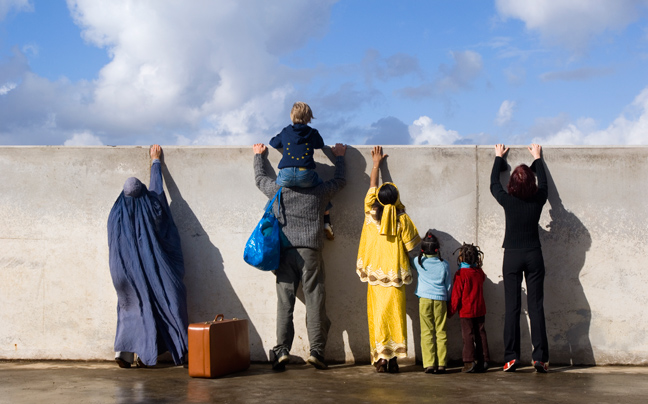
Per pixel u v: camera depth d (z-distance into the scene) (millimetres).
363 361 5383
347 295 5418
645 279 5250
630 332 5238
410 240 5047
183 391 4160
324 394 4078
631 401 3916
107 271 5527
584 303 5281
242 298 5488
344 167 5402
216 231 5539
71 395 4039
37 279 5559
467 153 5422
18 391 4172
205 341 4617
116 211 5199
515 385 4406
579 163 5328
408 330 5383
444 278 5023
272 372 4938
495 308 5332
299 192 5090
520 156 5363
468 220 5398
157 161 5520
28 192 5617
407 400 3906
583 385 4414
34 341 5543
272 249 4922
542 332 4922
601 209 5305
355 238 5438
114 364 5344
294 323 5418
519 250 4949
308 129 5133
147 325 5039
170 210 5566
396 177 5445
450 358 5316
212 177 5566
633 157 5301
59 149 5621
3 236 5598
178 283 5211
